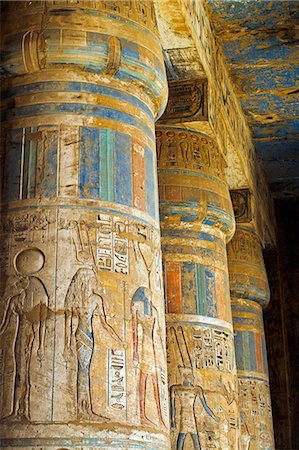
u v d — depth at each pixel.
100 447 4.91
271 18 10.34
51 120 5.72
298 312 16.69
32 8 5.93
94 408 4.99
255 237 12.89
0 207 5.58
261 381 12.25
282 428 15.61
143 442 5.10
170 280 8.96
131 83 6.08
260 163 14.65
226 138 10.84
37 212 5.46
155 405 5.33
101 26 5.91
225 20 10.38
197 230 9.27
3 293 5.32
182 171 9.22
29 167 5.61
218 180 9.52
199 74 9.30
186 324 8.81
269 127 13.30
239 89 12.07
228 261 12.41
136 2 6.24
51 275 5.29
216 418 8.55
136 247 5.61
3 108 5.86
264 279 12.73
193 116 9.30
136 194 5.79
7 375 5.08
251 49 11.01
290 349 16.48
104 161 5.69
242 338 12.30
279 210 17.11
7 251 5.43
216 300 9.09
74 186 5.54
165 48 8.82
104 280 5.35
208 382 8.64
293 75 11.67
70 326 5.16
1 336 5.21
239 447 8.74
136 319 5.40
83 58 5.81
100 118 5.81
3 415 4.96
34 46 5.76
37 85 5.83
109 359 5.17
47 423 4.89
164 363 5.63
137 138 5.97
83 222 5.45
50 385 5.00
